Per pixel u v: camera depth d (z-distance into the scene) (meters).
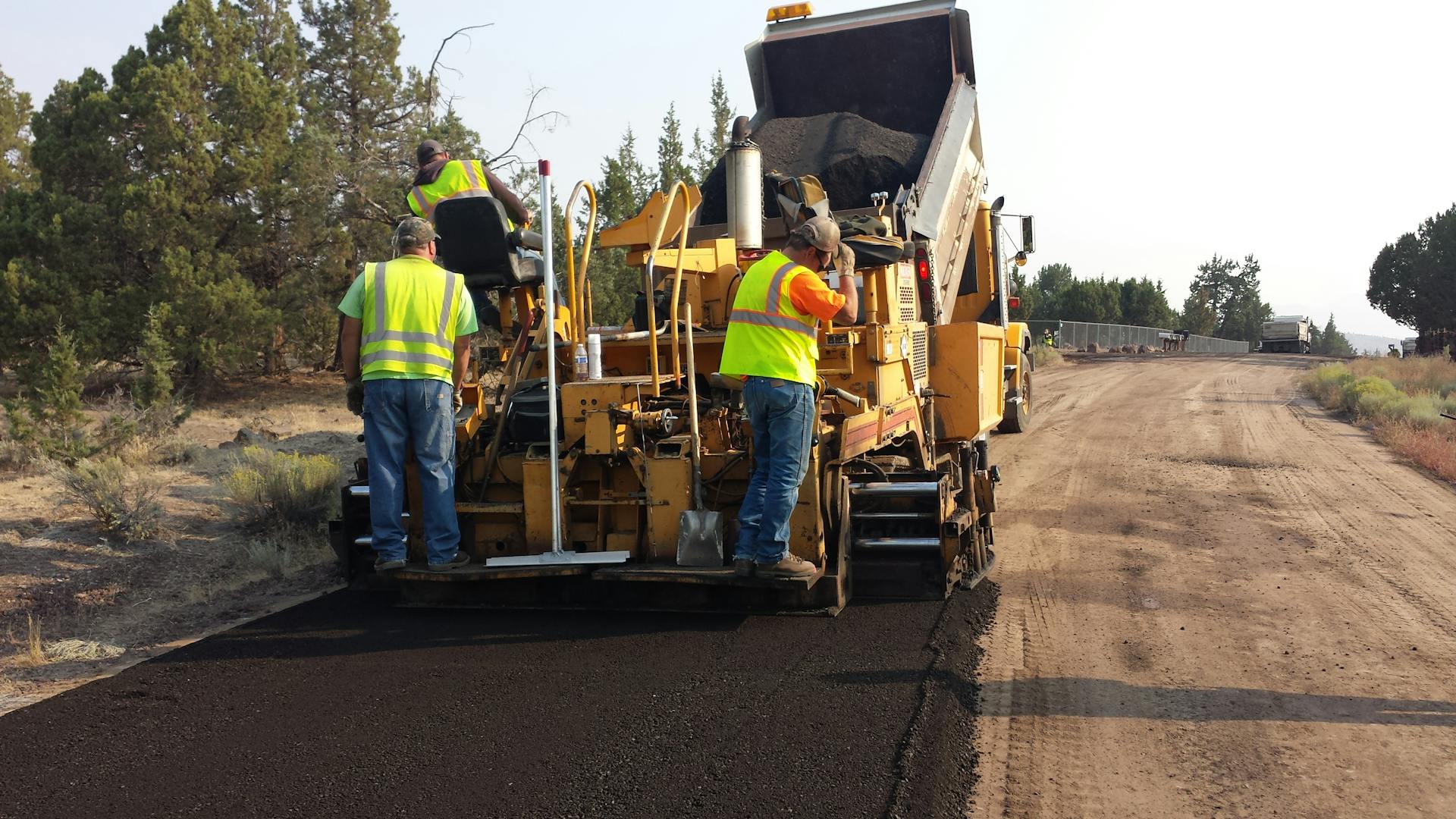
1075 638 5.11
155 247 18.09
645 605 5.51
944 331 7.32
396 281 5.14
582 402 5.37
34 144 18.52
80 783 3.51
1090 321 69.25
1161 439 12.50
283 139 19.73
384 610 5.66
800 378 4.86
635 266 6.58
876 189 8.28
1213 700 4.29
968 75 9.53
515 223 6.66
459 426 5.57
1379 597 5.86
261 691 4.39
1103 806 3.36
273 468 8.21
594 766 3.56
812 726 3.89
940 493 5.48
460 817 3.22
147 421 11.37
